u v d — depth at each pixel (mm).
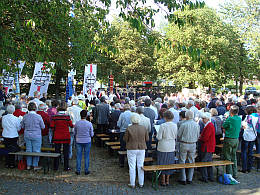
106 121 9633
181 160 6270
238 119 6570
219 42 23844
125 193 5531
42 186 5789
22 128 6984
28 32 6598
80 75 26547
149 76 31359
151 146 7590
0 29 6602
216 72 25109
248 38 27312
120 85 31859
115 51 7238
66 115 6828
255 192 5746
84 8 7965
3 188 5594
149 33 6211
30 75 25406
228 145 6605
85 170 6641
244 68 27188
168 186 6055
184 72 25891
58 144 6809
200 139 6527
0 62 6457
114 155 8586
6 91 14195
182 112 6520
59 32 8188
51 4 7402
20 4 7023
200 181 6473
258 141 7598
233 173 6660
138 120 5938
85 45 8227
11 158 6969
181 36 24641
